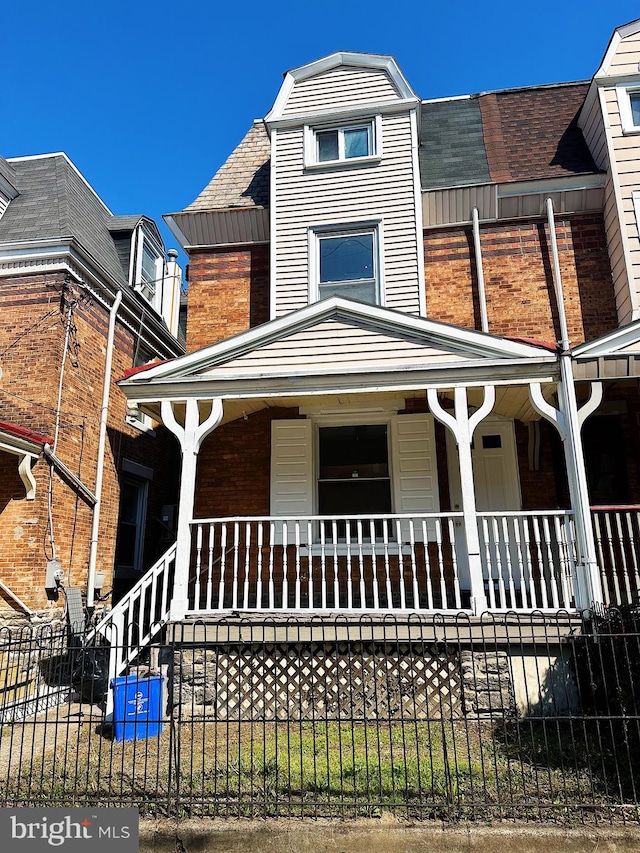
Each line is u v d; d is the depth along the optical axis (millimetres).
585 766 4762
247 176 11312
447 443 9031
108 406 10758
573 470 6734
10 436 7926
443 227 10086
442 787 4422
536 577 8430
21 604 8094
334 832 3891
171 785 4426
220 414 7590
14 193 11344
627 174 9148
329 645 6633
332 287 9750
